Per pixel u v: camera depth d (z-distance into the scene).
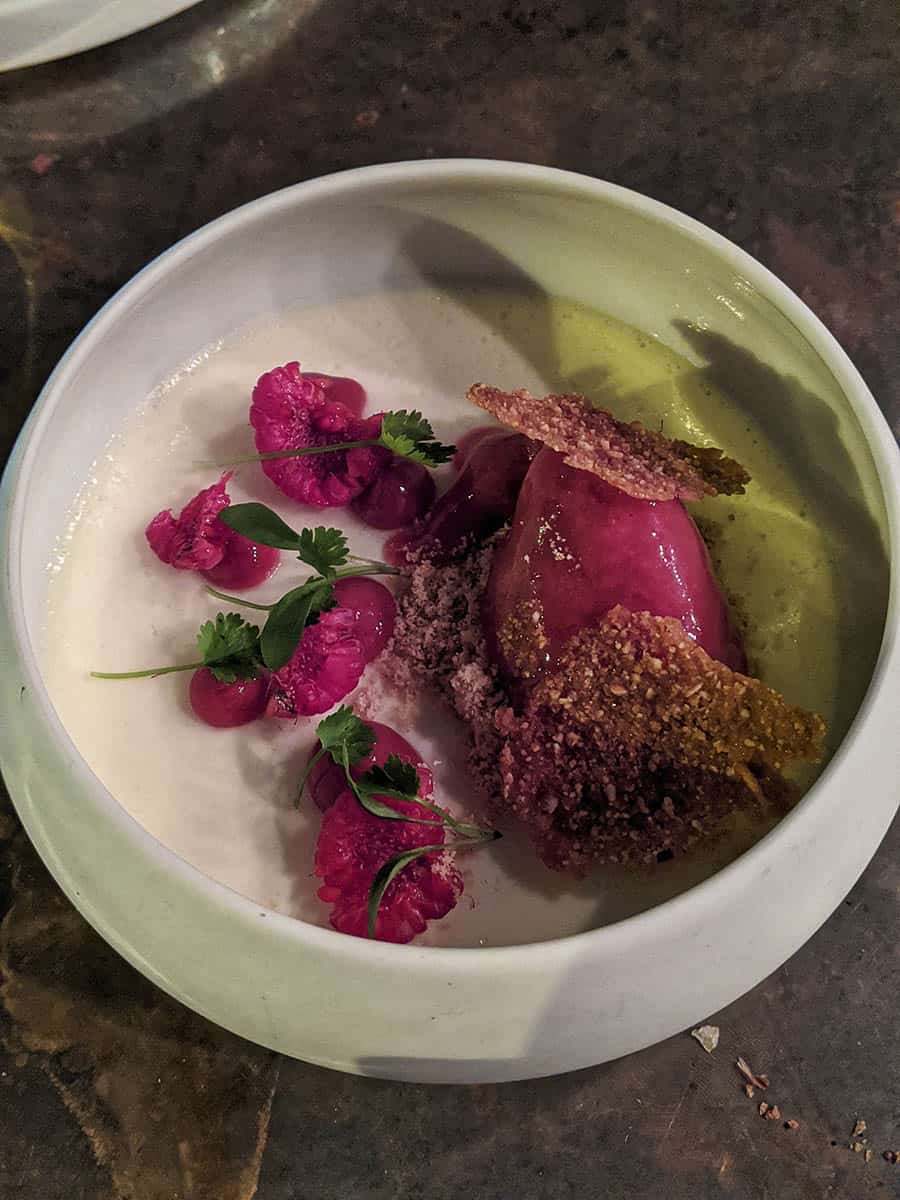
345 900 0.18
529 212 0.21
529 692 0.19
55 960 0.20
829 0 0.24
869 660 0.20
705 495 0.18
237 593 0.20
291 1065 0.19
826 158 0.24
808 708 0.20
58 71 0.24
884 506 0.19
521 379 0.22
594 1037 0.17
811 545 0.21
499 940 0.19
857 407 0.19
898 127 0.24
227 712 0.19
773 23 0.24
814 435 0.21
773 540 0.21
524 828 0.19
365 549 0.21
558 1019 0.17
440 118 0.24
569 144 0.24
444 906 0.18
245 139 0.24
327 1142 0.19
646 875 0.19
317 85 0.24
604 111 0.24
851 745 0.17
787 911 0.18
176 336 0.21
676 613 0.18
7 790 0.20
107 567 0.21
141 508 0.21
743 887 0.17
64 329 0.23
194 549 0.20
